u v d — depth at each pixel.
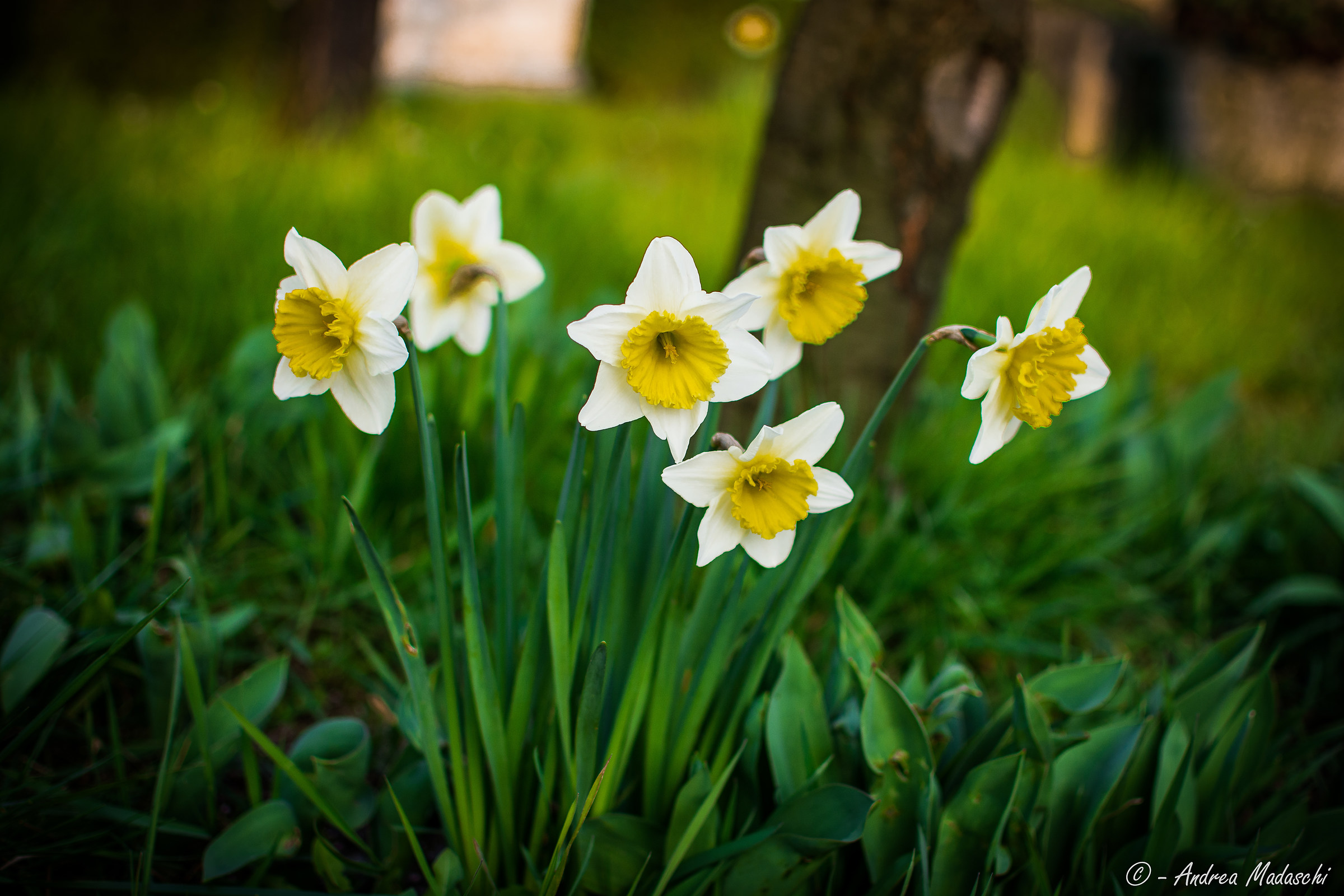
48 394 1.33
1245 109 4.05
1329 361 2.05
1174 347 1.99
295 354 0.60
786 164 1.12
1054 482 1.22
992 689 1.02
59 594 0.92
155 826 0.66
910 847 0.71
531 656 0.69
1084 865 0.73
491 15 4.50
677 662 0.71
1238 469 1.45
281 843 0.72
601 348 0.59
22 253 1.59
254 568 1.00
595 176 2.31
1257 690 0.77
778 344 0.67
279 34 3.91
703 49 4.57
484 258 0.73
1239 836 0.78
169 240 1.67
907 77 1.07
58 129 2.30
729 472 0.61
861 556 1.06
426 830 0.75
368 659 0.95
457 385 1.07
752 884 0.70
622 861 0.70
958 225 1.14
